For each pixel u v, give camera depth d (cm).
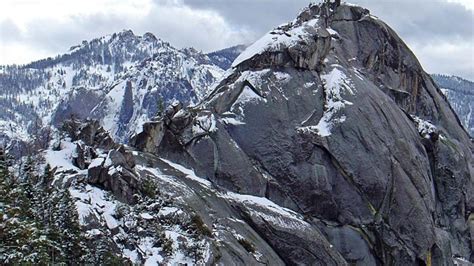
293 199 7462
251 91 7912
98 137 6675
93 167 5941
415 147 8356
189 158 7175
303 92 8012
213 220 6322
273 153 7556
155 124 7162
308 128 7725
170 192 6284
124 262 5219
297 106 7888
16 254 4022
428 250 7644
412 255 7569
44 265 4278
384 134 7994
